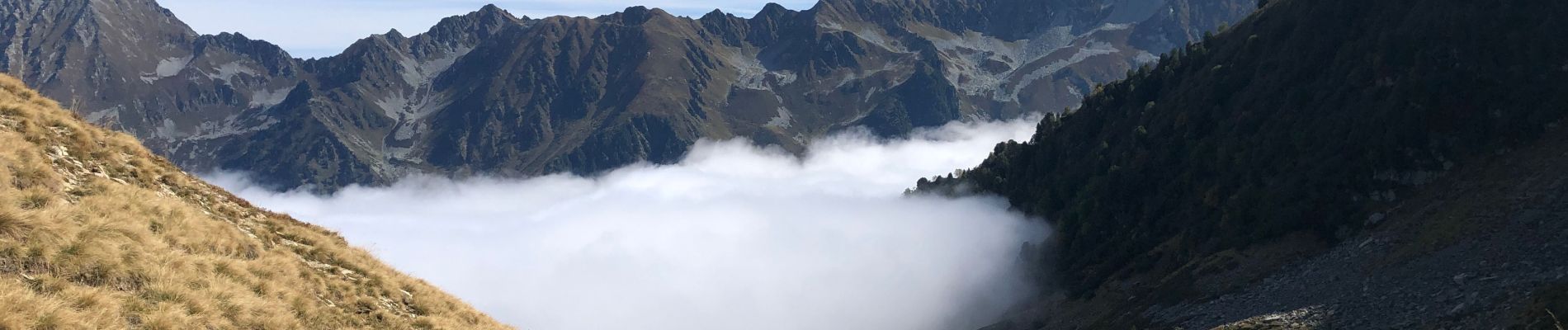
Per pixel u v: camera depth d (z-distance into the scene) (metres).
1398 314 50.62
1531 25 82.69
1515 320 41.50
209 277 21.06
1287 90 100.81
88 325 16.58
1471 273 51.53
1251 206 86.44
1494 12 85.94
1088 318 87.69
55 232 18.61
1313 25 106.50
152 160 28.25
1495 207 61.81
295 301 22.97
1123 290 90.50
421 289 30.42
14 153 21.42
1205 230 89.88
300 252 27.58
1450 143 76.88
